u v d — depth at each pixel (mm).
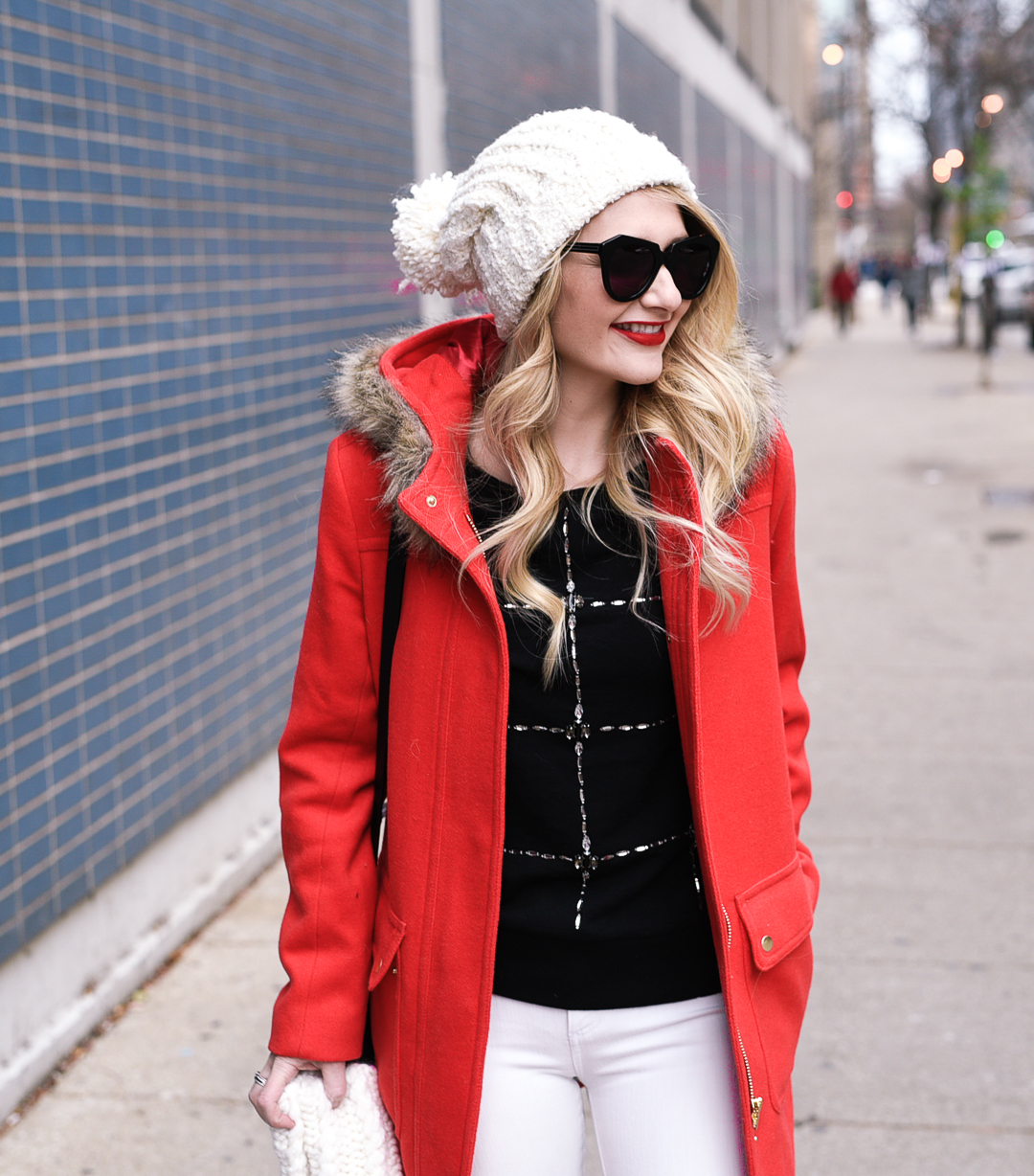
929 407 17578
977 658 6523
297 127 4637
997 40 26766
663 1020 1627
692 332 1654
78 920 3334
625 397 1650
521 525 1567
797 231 35250
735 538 1649
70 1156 2855
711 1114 1635
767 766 1656
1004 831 4484
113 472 3430
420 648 1609
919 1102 3006
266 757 4496
